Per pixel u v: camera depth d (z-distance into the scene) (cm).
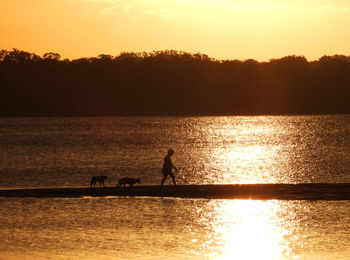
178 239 6625
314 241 6481
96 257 5978
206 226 7200
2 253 6106
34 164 16788
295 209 8000
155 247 6338
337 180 12038
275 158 18200
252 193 9088
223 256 6031
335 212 7788
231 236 6756
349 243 6431
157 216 7706
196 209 8081
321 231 6888
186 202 8531
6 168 15438
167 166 9525
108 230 6988
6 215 7781
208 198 8788
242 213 7812
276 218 7544
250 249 6200
